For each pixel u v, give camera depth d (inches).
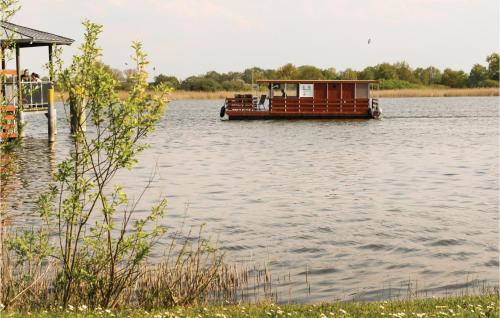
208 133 2076.8
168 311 432.1
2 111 558.9
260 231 757.3
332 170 1267.2
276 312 410.3
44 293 472.1
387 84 5949.8
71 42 1589.6
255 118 2524.6
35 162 1274.6
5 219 765.3
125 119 450.9
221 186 1079.6
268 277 578.6
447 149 1619.1
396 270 607.8
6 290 463.5
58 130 2139.5
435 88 6082.7
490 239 720.3
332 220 817.5
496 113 3191.4
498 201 943.7
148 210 872.9
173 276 503.5
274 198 970.1
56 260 536.4
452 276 589.6
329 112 2479.1
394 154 1520.7
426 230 762.2
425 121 2591.0
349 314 403.9
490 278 583.2
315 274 591.2
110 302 459.8
